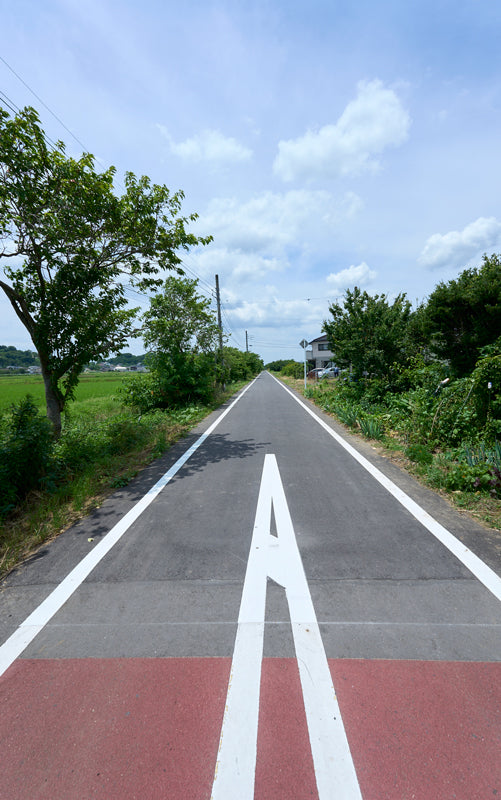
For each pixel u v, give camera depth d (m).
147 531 3.69
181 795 1.39
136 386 13.50
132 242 7.29
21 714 1.75
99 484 5.21
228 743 1.58
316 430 9.01
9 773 1.50
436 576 2.74
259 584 2.72
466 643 2.09
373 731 1.61
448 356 9.98
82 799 1.39
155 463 6.33
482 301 8.73
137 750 1.57
